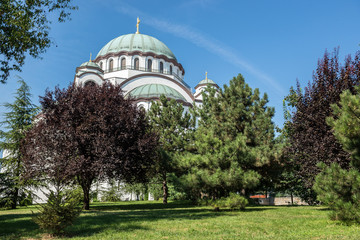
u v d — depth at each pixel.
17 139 27.36
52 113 20.98
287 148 17.39
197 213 15.53
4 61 14.98
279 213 14.91
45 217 8.92
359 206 9.21
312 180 15.19
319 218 12.12
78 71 53.50
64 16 15.55
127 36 61.44
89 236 8.74
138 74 53.56
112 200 39.56
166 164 21.05
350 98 9.39
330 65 16.28
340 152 13.89
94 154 19.36
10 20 13.95
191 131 29.72
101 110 20.25
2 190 25.20
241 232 8.92
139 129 22.53
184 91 56.06
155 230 9.56
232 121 22.89
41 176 22.92
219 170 15.91
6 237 8.66
